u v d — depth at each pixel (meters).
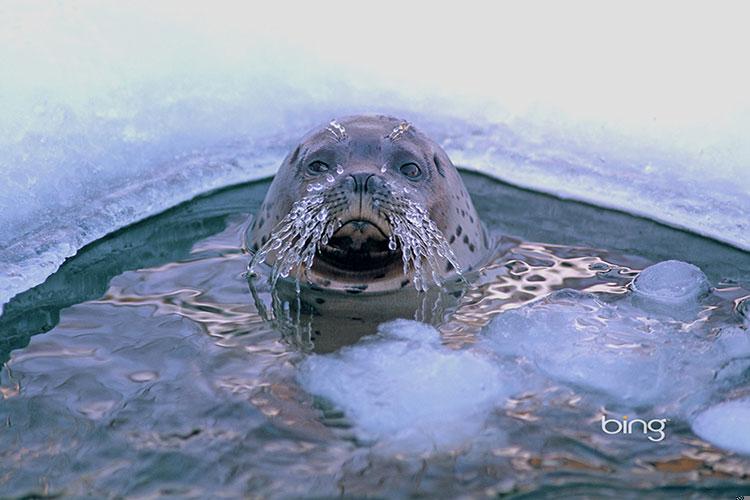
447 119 26.55
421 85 27.44
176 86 25.86
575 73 26.89
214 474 13.45
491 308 18.28
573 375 15.86
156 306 18.23
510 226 22.17
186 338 17.02
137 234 21.53
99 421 14.62
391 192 17.83
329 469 13.54
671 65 26.31
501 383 15.60
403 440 14.17
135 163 23.78
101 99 24.38
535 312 17.72
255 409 14.89
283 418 14.66
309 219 18.19
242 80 26.80
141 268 19.86
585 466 13.70
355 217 17.72
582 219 22.61
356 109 26.83
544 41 28.03
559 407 15.04
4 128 22.25
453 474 13.47
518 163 25.06
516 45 28.12
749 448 14.18
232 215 22.48
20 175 21.66
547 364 16.17
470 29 28.81
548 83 26.81
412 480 13.33
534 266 20.17
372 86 27.41
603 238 21.66
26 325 17.56
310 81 27.31
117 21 26.72
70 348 16.72
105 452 13.91
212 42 27.41
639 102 25.62
